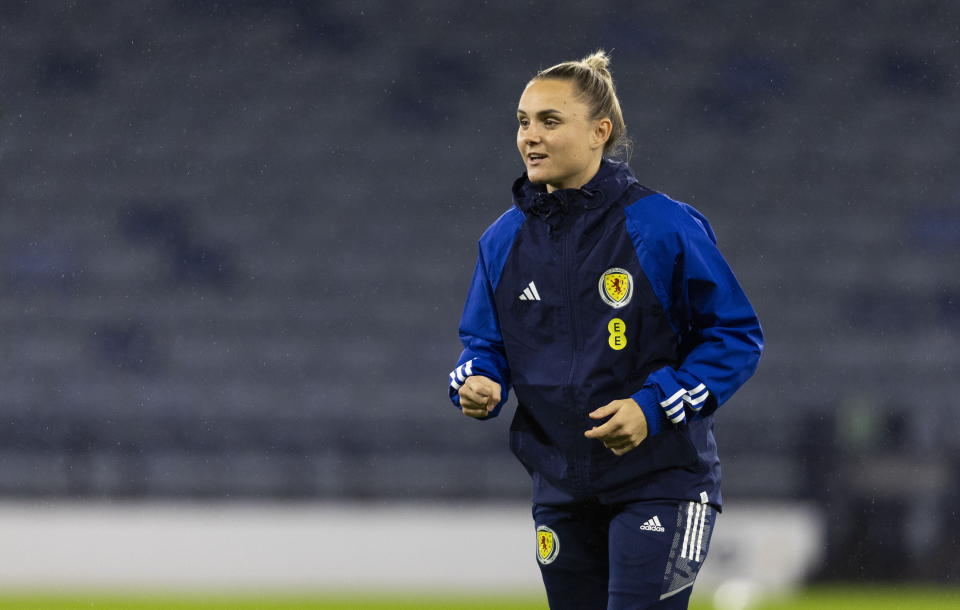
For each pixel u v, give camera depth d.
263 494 47.09
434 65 77.19
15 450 47.41
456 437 51.06
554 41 78.12
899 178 72.88
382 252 68.56
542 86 10.30
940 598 34.53
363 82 76.31
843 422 43.53
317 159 72.69
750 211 71.25
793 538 37.97
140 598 31.61
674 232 9.98
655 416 9.76
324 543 37.66
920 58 78.12
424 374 61.91
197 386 60.78
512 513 38.44
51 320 63.31
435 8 79.44
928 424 43.31
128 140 73.00
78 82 75.50
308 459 47.06
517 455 10.82
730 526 37.41
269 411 60.06
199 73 76.31
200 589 36.16
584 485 10.30
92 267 66.19
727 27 79.44
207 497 47.25
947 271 67.50
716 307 10.05
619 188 10.17
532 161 10.33
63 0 78.38
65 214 69.06
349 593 35.50
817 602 32.78
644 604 10.10
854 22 79.44
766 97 76.31
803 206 71.19
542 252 10.34
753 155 73.69
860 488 40.19
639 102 75.75
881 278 66.75
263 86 76.12
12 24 77.31
